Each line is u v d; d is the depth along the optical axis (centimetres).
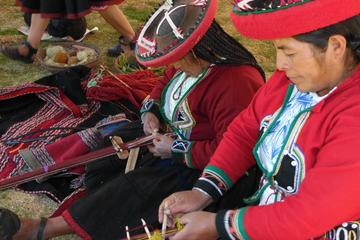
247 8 111
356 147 112
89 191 209
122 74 294
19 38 360
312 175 119
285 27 105
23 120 260
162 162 201
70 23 344
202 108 185
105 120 239
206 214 136
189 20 167
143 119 219
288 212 122
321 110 121
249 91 176
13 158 228
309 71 113
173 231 147
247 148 156
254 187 177
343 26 105
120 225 177
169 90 199
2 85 302
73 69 291
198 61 176
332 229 126
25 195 219
